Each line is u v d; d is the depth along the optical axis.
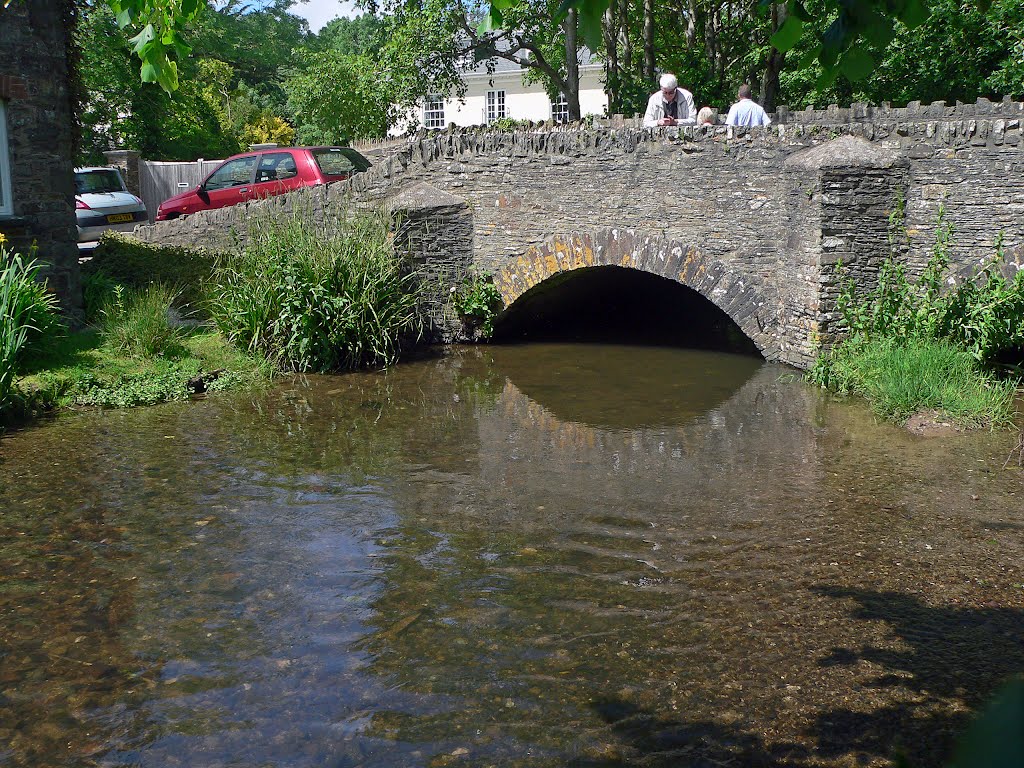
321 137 32.56
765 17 18.25
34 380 9.13
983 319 9.20
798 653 4.33
